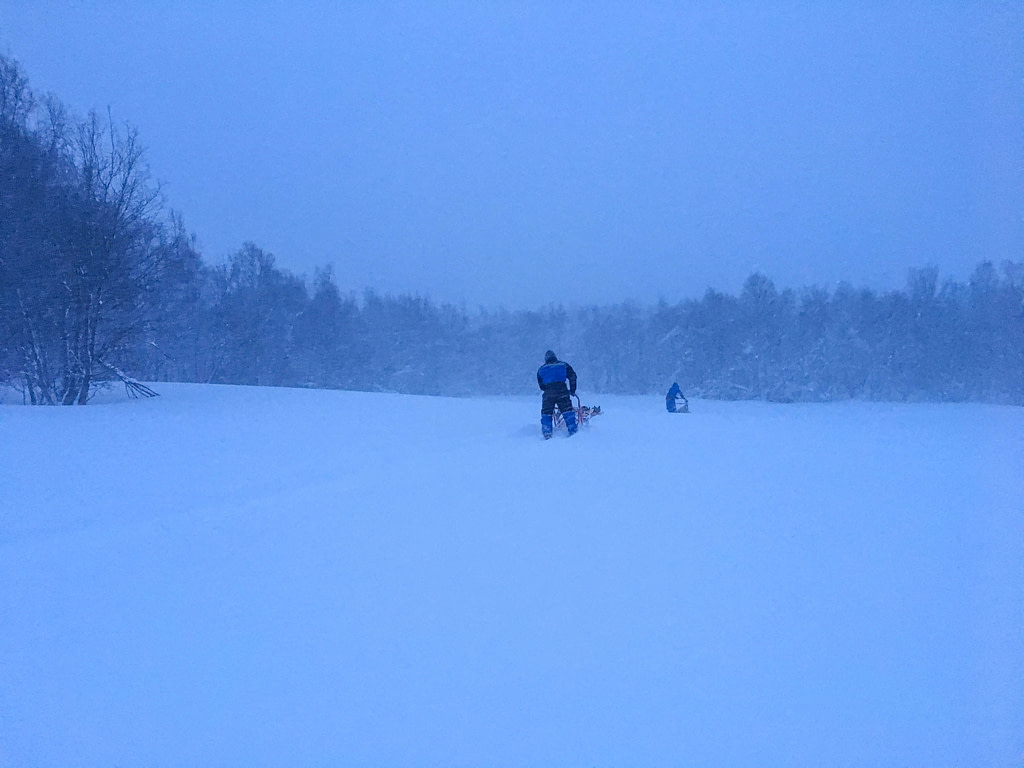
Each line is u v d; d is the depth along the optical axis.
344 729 2.71
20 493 7.02
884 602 3.89
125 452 9.61
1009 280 56.31
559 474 7.92
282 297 58.78
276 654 3.35
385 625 3.67
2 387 21.78
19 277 17.27
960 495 6.80
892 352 59.66
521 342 77.19
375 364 67.38
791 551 4.88
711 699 2.87
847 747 2.55
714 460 9.00
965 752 2.51
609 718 2.75
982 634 3.46
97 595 4.17
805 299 64.44
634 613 3.77
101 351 18.77
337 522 5.84
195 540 5.33
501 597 4.04
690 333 68.12
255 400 18.81
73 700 2.96
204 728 2.74
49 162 18.72
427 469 8.30
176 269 23.45
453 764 2.47
